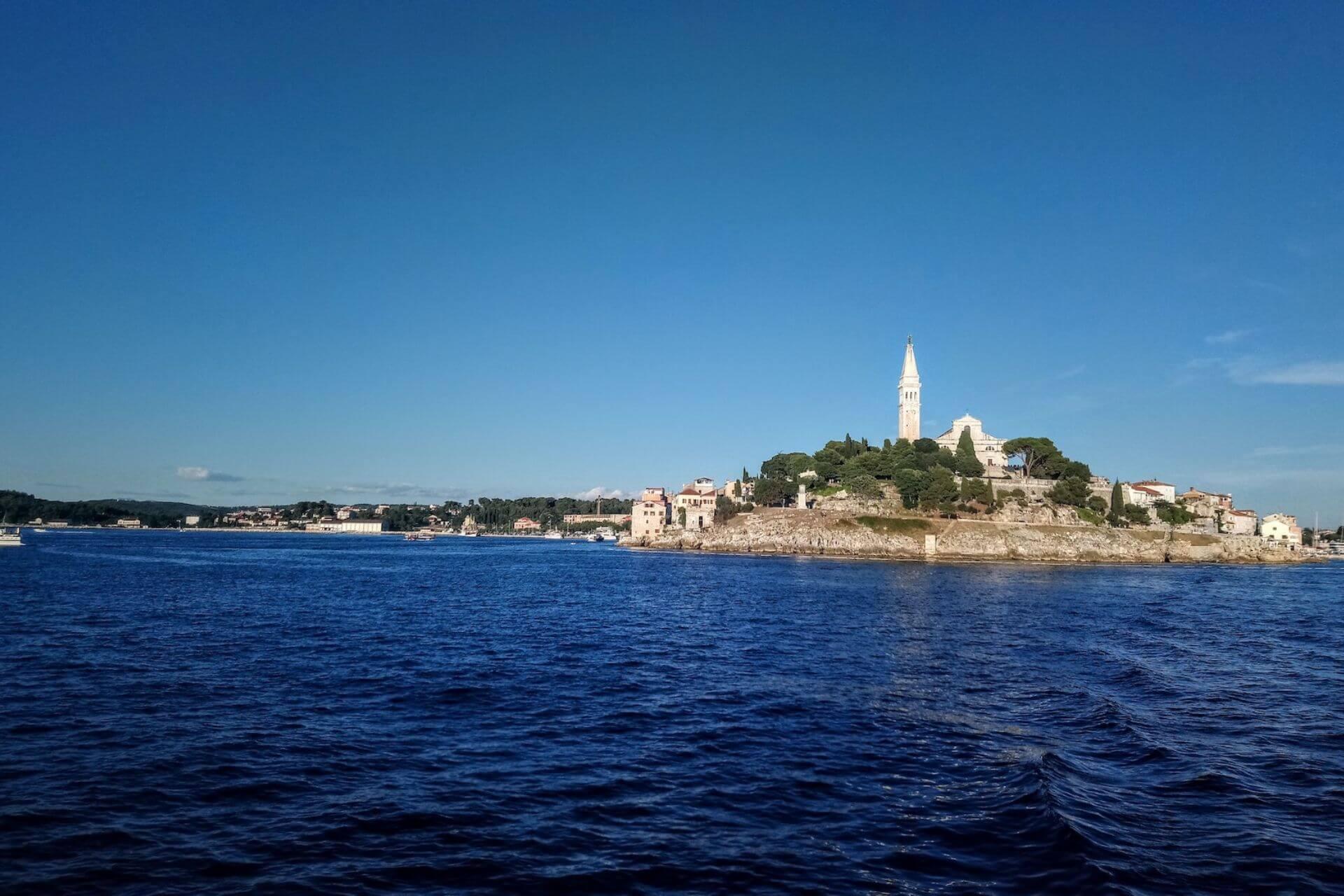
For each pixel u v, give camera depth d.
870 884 20.33
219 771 28.73
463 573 152.62
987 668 50.91
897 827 24.02
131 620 69.69
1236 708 40.59
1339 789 28.06
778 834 23.53
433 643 59.88
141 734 33.19
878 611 85.69
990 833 23.52
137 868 20.78
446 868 21.12
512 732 34.59
